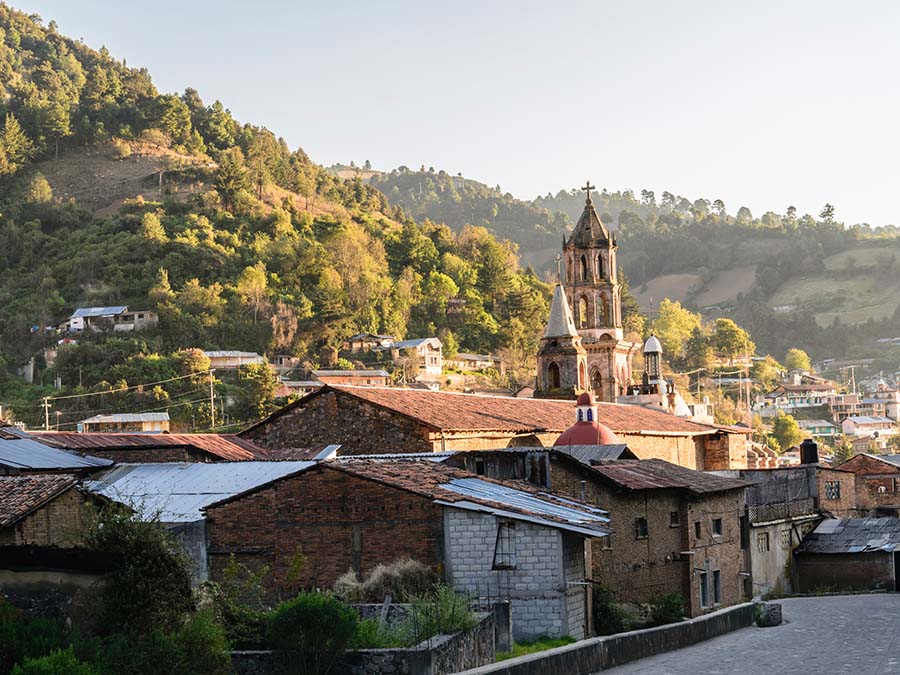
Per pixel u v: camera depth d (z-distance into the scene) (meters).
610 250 119.81
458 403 69.44
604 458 59.72
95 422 159.88
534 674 31.52
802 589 78.56
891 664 35.88
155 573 29.20
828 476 86.94
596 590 44.84
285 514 41.25
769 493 79.75
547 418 73.56
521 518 39.44
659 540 54.00
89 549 29.00
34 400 185.00
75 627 28.03
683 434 87.38
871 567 77.50
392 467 44.47
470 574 39.69
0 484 36.25
